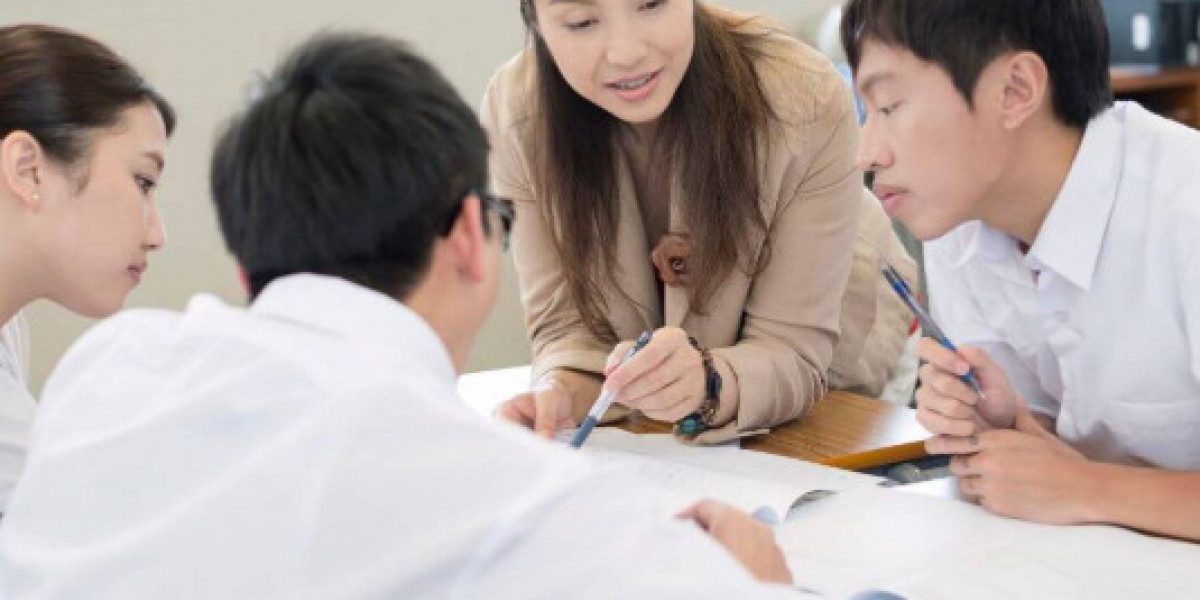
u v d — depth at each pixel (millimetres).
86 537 782
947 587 1115
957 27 1246
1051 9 1262
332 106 819
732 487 1360
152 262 2805
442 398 747
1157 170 1291
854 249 1897
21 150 1365
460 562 680
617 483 717
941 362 1331
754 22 1672
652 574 674
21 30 1404
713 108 1609
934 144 1288
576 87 1584
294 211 814
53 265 1418
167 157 2789
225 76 2832
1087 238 1325
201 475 763
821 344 1743
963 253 1502
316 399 748
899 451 1559
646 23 1513
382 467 707
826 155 1651
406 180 812
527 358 3279
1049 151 1320
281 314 804
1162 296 1308
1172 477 1240
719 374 1595
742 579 687
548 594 671
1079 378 1420
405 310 796
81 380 867
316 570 694
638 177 1745
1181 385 1351
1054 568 1145
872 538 1244
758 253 1704
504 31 3164
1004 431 1331
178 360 828
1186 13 3898
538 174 1721
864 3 1295
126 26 2709
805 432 1638
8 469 1349
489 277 878
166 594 729
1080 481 1254
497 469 708
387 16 2998
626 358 1560
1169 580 1114
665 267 1717
